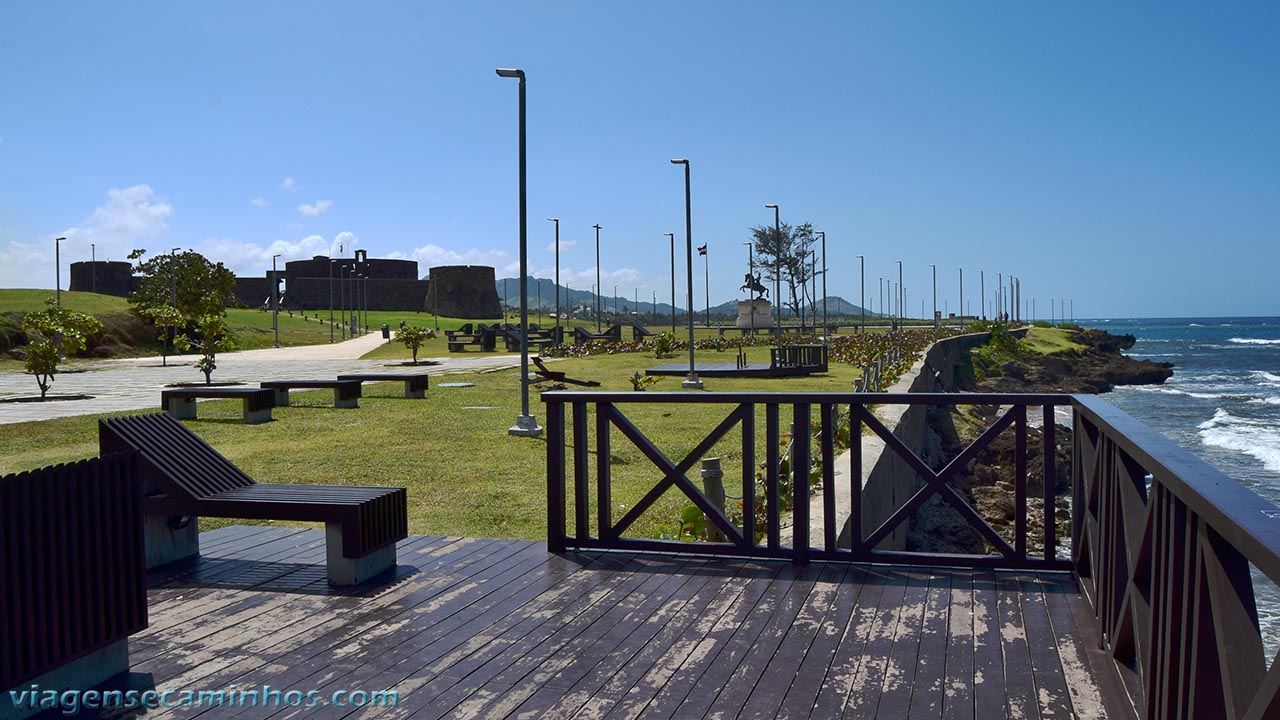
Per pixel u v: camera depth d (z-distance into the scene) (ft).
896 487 53.72
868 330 271.28
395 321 342.03
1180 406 160.15
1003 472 84.58
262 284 417.08
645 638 15.58
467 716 12.59
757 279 163.84
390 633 16.05
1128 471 12.66
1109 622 14.20
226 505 19.66
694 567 19.92
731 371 98.78
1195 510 7.71
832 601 17.34
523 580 19.24
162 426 21.44
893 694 13.08
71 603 13.21
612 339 188.14
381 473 38.86
